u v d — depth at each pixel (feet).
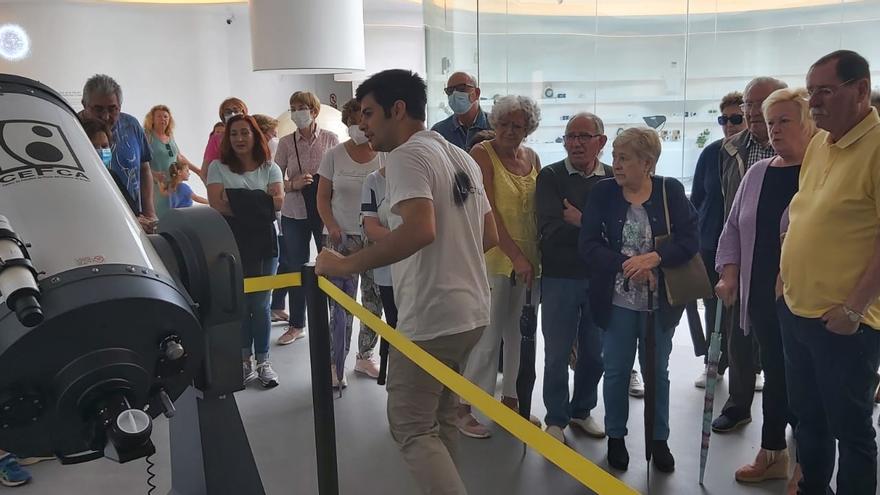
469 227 6.81
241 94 25.72
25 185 4.88
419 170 6.31
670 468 8.85
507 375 10.41
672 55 13.80
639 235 8.51
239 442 6.63
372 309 12.17
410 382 6.60
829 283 6.53
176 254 6.09
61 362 4.53
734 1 13.47
